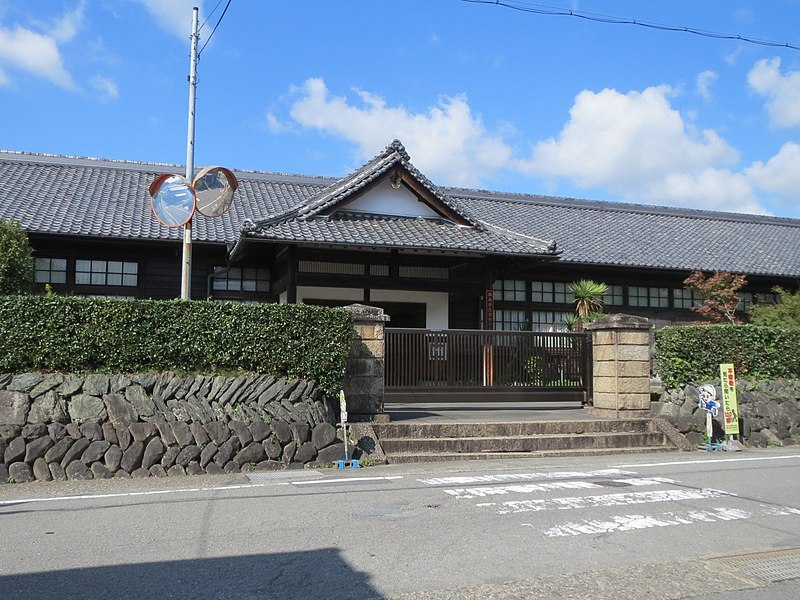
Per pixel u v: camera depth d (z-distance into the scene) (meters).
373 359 10.52
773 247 23.50
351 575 4.45
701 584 4.41
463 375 12.58
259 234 13.82
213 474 8.50
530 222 22.39
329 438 9.24
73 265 16.00
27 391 8.30
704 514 6.22
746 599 4.20
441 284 15.87
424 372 12.36
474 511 6.23
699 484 7.71
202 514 6.10
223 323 9.34
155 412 8.61
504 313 19.16
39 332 8.61
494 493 7.07
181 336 9.16
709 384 11.54
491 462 9.54
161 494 7.05
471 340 12.70
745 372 12.54
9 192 17.23
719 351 12.38
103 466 8.21
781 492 7.31
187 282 10.63
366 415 10.35
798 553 5.08
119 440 8.36
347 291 16.45
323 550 4.98
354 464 9.05
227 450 8.68
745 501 6.80
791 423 12.23
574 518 6.01
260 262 17.25
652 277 20.61
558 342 13.27
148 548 5.03
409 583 4.32
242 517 5.98
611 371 12.12
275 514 6.09
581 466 9.12
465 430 10.44
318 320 9.77
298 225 14.67
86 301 8.85
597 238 21.50
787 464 9.41
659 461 9.67
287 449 8.97
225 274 17.02
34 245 15.69
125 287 16.31
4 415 8.10
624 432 11.23
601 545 5.21
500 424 10.62
